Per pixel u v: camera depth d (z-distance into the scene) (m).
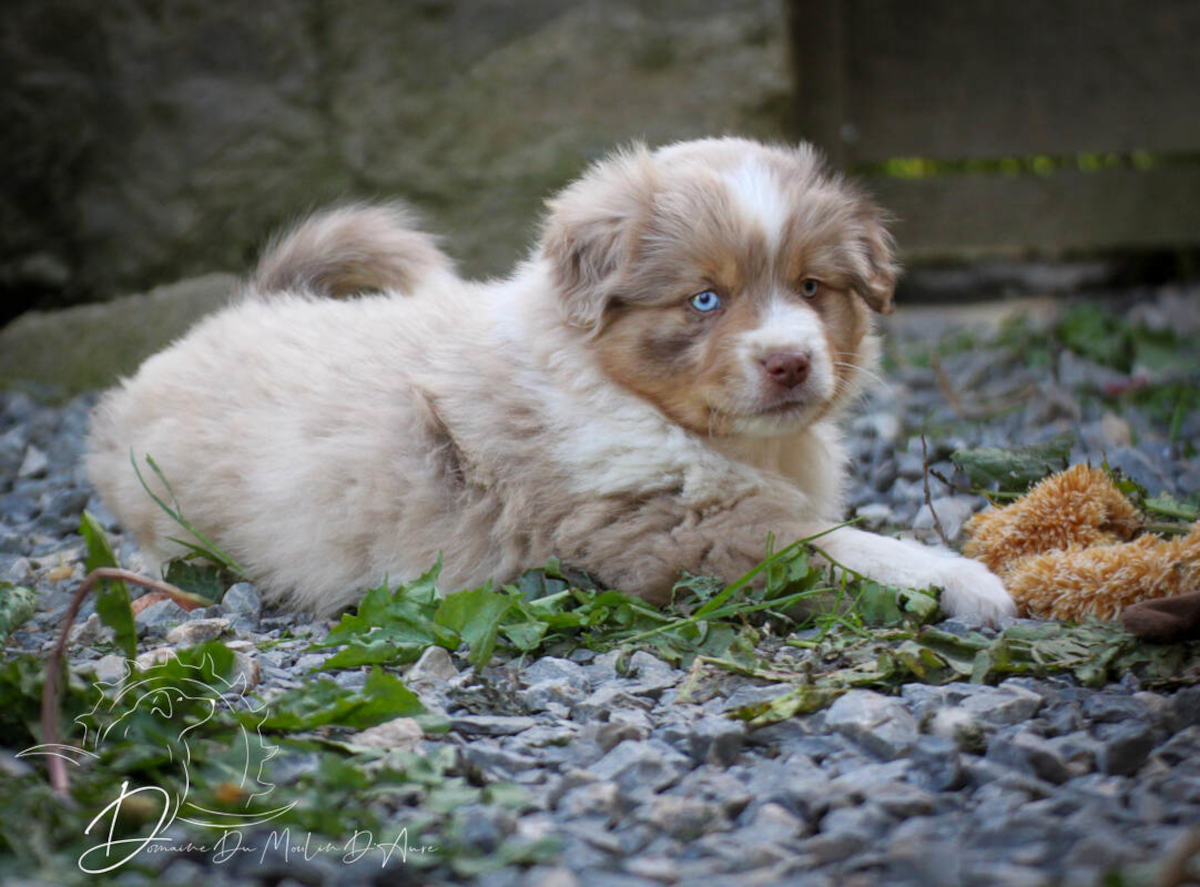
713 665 0.98
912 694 0.95
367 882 0.83
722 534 1.03
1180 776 0.88
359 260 1.22
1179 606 0.97
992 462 1.11
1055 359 1.47
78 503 1.23
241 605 1.07
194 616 1.06
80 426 1.38
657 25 1.58
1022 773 0.89
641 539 1.03
